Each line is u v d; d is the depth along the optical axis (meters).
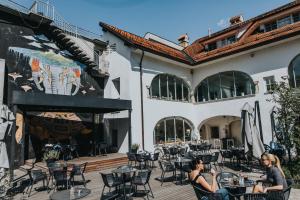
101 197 7.88
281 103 10.77
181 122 19.31
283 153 11.42
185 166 9.59
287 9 16.73
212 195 5.42
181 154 13.80
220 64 18.84
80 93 16.56
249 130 10.24
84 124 16.73
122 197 7.75
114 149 16.86
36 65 14.42
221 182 6.43
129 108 15.04
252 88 16.84
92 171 12.59
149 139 16.67
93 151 15.96
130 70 16.17
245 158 11.59
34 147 14.10
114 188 9.02
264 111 15.94
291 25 15.60
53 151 13.01
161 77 18.36
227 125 21.02
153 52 16.78
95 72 17.34
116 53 17.58
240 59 17.59
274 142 12.68
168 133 18.14
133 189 8.66
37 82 14.33
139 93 16.56
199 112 20.12
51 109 14.88
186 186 9.12
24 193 8.70
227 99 18.19
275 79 15.55
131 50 16.30
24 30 14.35
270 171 5.95
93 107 13.20
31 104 10.97
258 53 16.56
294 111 10.24
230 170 11.39
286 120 10.33
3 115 7.78
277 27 17.45
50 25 15.01
